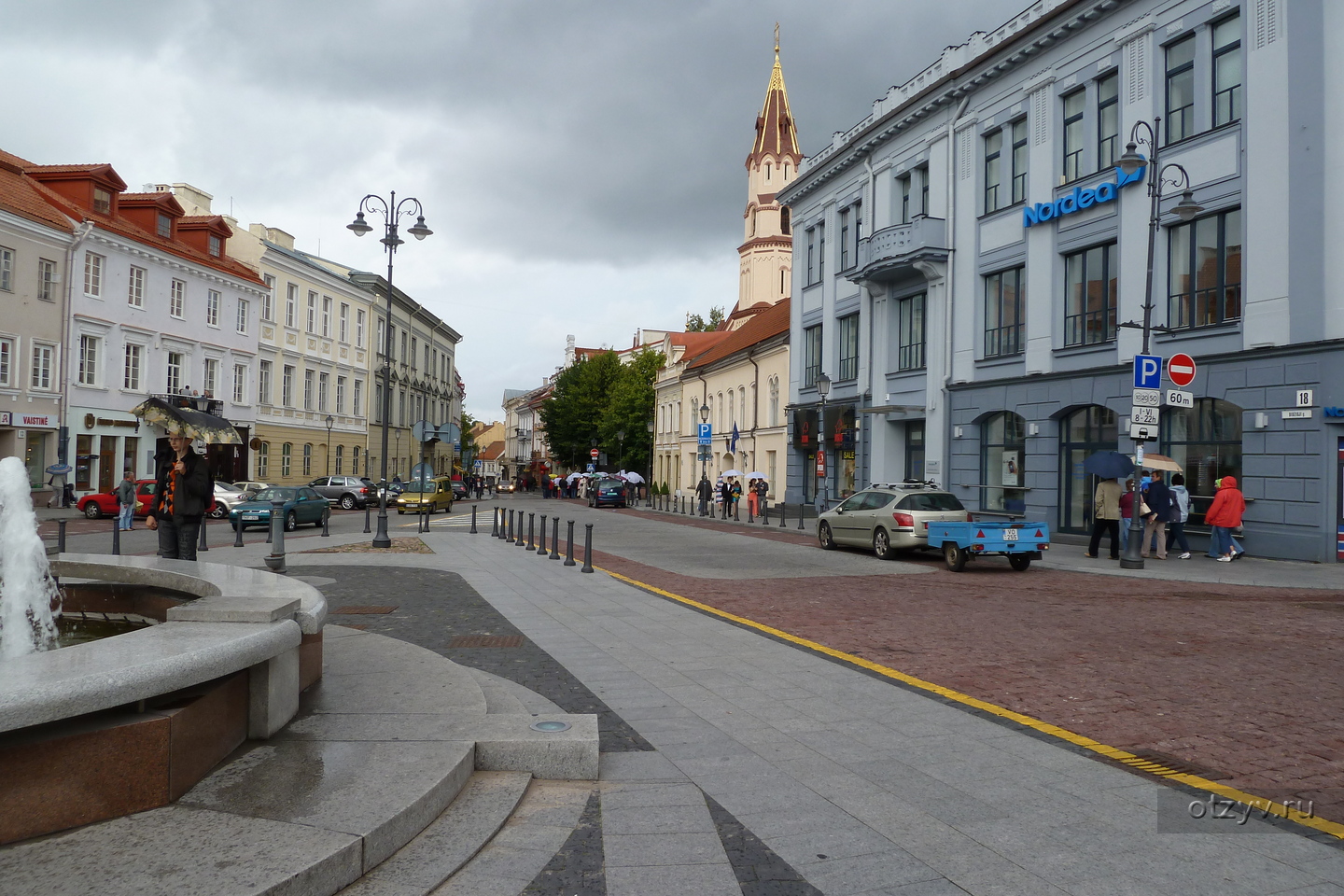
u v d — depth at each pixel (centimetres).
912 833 420
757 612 1102
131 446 3750
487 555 1834
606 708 643
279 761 443
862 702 662
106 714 381
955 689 703
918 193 2898
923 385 2839
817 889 364
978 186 2580
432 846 390
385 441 2111
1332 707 645
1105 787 480
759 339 4547
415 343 7362
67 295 3372
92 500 3131
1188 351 1888
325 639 775
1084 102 2206
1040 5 2342
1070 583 1430
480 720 525
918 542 1791
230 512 2875
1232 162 1797
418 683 612
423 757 454
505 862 385
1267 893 355
